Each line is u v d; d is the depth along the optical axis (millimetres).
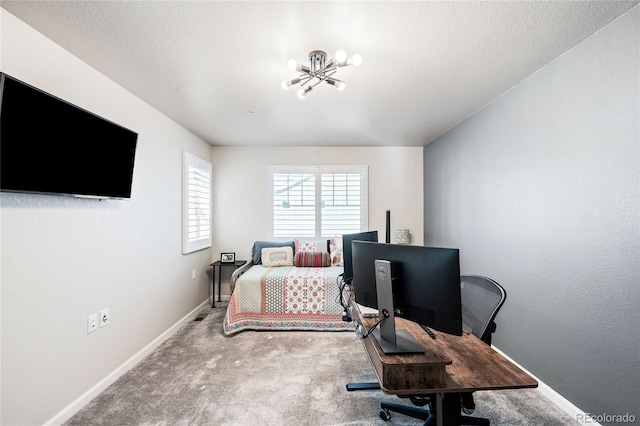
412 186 4363
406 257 1150
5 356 1431
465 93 2422
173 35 1621
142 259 2525
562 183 1836
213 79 2160
